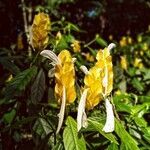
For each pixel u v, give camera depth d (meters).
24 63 0.58
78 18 2.22
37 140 0.45
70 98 0.41
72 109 0.45
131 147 0.39
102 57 0.42
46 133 0.44
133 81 1.17
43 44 0.57
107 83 0.41
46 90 0.55
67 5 2.00
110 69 0.42
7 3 1.74
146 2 2.63
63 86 0.40
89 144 0.42
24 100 0.53
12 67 0.55
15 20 1.73
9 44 1.79
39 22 0.57
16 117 0.53
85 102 0.40
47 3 1.69
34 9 1.58
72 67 0.41
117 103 0.49
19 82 0.48
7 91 0.48
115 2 2.52
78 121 0.38
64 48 0.63
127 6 2.58
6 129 0.48
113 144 0.41
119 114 0.48
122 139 0.39
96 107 0.45
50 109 0.51
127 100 0.60
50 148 0.44
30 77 0.48
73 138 0.38
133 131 0.46
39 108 0.50
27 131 0.55
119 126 0.40
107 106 0.40
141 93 1.17
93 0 2.23
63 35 0.83
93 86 0.41
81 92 0.43
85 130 0.39
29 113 0.50
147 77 1.25
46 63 0.51
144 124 0.47
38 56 0.52
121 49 1.54
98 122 0.40
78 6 2.16
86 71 0.41
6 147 0.55
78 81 0.54
